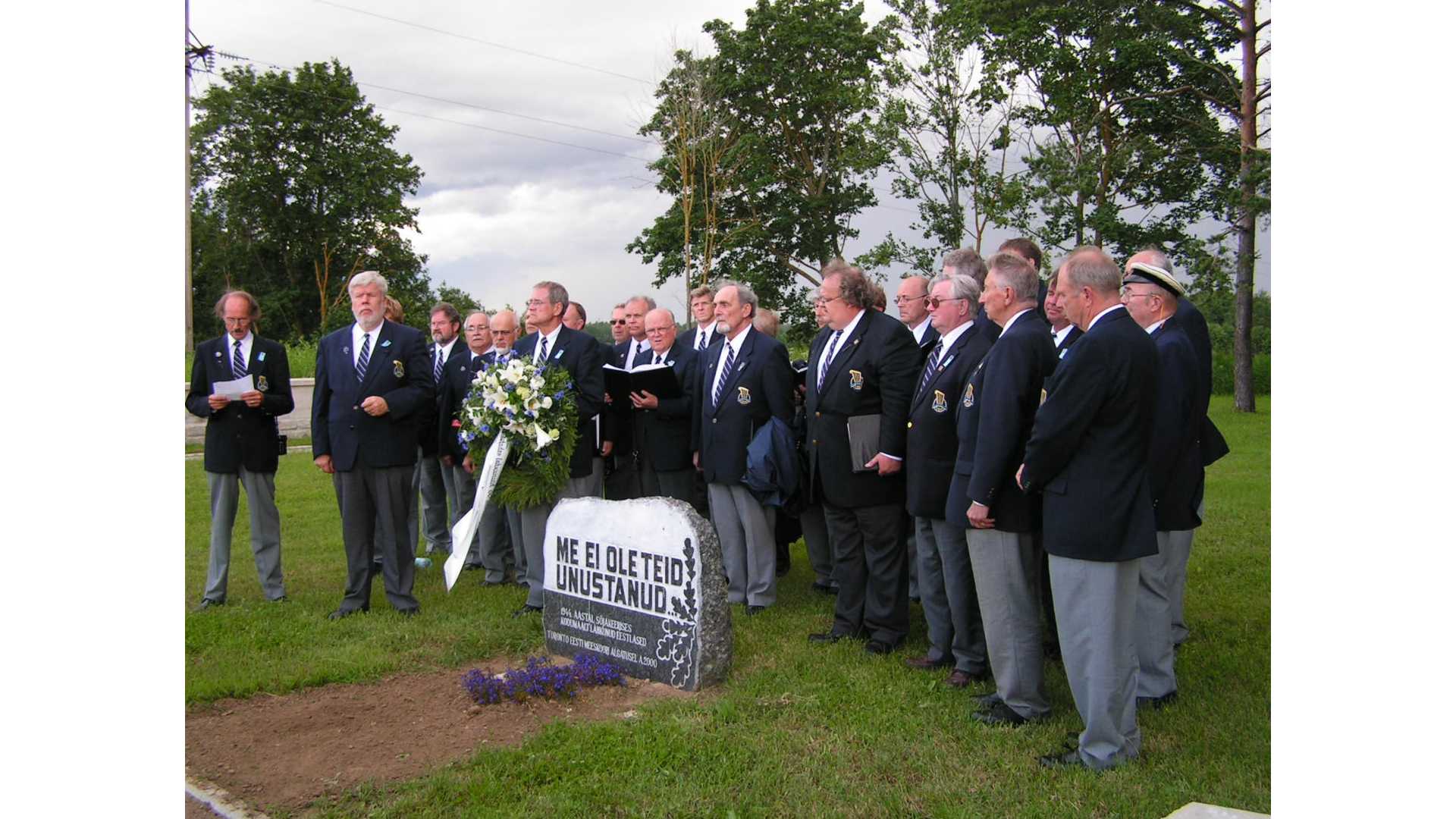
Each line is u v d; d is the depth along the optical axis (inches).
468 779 158.1
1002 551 177.6
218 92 1551.4
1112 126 1099.9
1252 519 407.2
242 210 1573.6
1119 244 1057.5
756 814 145.4
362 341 265.1
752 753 167.6
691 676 199.9
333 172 1615.4
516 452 254.8
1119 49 1026.7
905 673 210.1
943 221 1173.1
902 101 1159.6
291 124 1571.1
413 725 184.7
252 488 278.4
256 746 174.7
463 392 310.8
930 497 202.1
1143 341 158.1
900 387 219.8
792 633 244.2
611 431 304.5
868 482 225.8
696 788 154.1
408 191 1699.1
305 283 1665.8
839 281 231.1
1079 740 165.6
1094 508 156.0
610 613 215.3
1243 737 173.5
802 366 307.9
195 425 679.7
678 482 299.7
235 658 222.4
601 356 282.4
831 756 166.6
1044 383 177.2
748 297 271.3
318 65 1616.6
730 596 279.1
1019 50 1112.2
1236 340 946.7
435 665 221.6
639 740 171.8
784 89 1440.7
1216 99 994.1
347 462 259.9
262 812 149.3
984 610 181.9
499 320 282.7
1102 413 155.9
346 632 245.1
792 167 1469.0
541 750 169.8
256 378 276.4
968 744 171.6
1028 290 180.2
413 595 273.6
